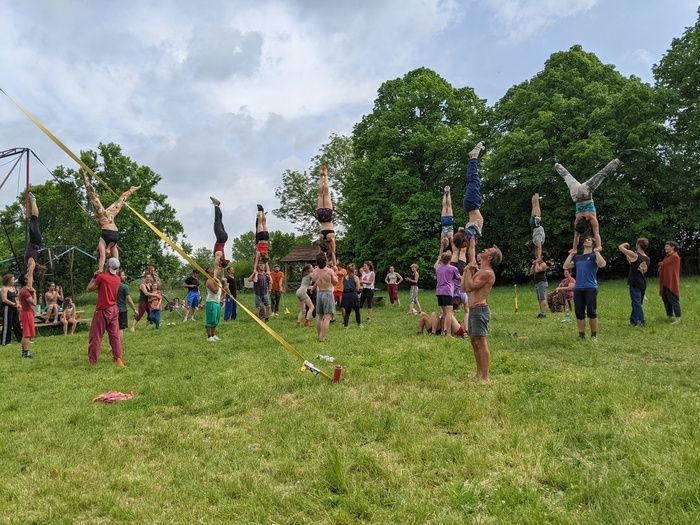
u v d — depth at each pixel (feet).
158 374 24.48
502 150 92.84
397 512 9.99
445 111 105.60
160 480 11.93
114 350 27.81
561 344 27.17
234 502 10.77
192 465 12.64
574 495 10.38
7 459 13.67
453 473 11.66
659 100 89.30
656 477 10.90
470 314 20.18
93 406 18.62
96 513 10.61
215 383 21.44
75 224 108.27
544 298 42.16
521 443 13.03
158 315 46.03
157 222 115.65
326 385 20.10
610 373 20.17
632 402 16.12
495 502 10.20
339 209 139.95
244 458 13.00
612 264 100.89
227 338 36.19
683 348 25.30
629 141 84.43
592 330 28.27
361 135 111.75
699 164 89.45
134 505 10.69
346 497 10.65
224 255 48.24
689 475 10.86
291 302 76.74
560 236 95.66
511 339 29.66
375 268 107.24
